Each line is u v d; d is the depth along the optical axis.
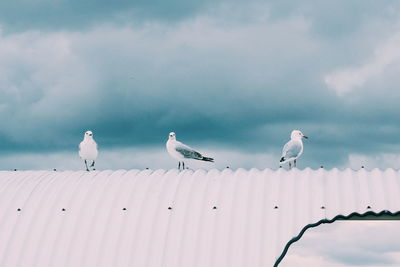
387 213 18.91
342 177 21.11
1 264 19.16
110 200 20.88
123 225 19.83
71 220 20.25
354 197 19.72
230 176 21.91
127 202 20.67
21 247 19.58
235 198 20.33
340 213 19.11
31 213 20.70
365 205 19.30
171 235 19.30
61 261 19.06
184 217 19.81
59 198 21.28
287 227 18.98
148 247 19.05
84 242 19.48
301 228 18.86
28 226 20.22
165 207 20.28
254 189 20.66
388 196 19.67
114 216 20.19
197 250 18.77
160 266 18.53
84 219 20.25
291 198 20.03
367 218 19.05
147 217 19.98
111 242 19.36
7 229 20.23
